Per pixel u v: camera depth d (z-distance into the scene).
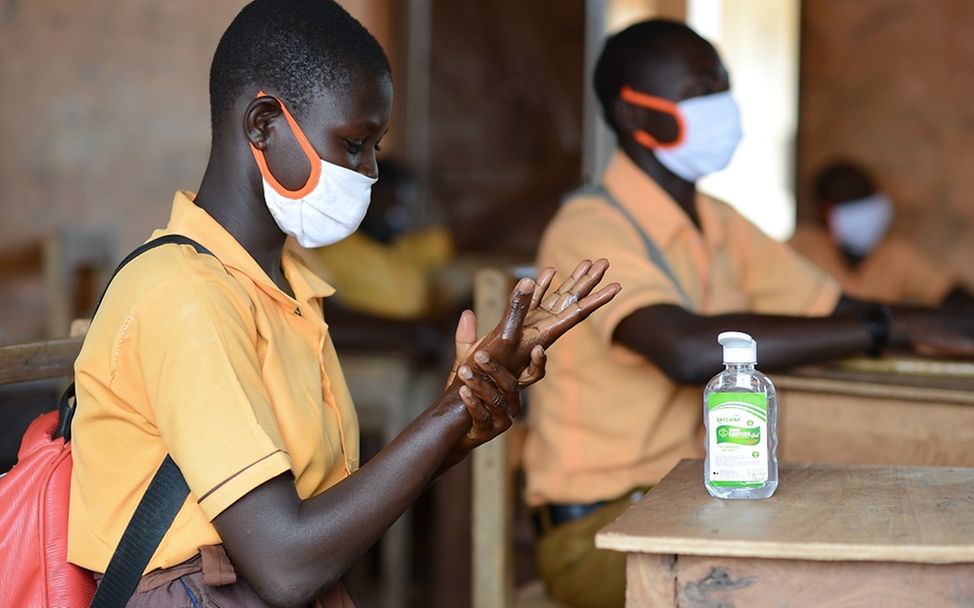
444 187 6.29
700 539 1.33
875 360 2.32
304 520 1.42
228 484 1.41
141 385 1.48
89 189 4.40
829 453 2.30
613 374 2.38
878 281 4.52
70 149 4.33
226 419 1.42
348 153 1.56
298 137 1.54
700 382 2.21
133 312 1.47
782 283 2.69
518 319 1.43
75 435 1.54
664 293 2.28
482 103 6.23
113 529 1.51
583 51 6.11
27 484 1.56
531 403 2.55
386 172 4.88
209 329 1.46
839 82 4.93
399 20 6.16
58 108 4.28
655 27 2.48
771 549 1.32
